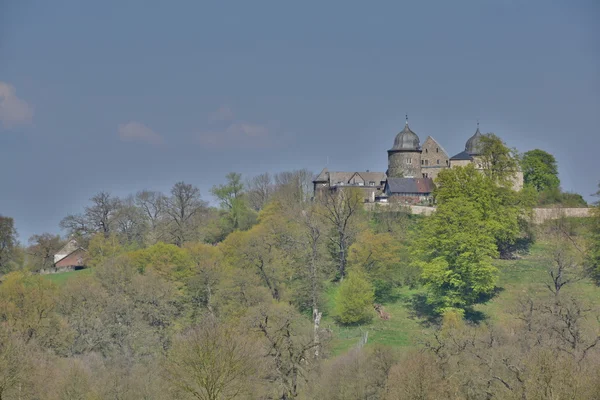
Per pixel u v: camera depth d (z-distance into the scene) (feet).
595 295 465.47
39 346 380.37
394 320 468.34
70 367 318.86
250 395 277.23
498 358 279.69
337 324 467.93
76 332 417.69
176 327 426.92
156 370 321.93
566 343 319.27
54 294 480.64
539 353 256.52
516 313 394.73
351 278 481.87
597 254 500.74
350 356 319.06
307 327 394.32
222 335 300.40
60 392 299.79
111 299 452.76
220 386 261.03
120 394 301.43
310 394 299.99
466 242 465.06
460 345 304.91
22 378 302.86
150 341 401.08
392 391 265.75
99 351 407.85
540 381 238.89
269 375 299.79
